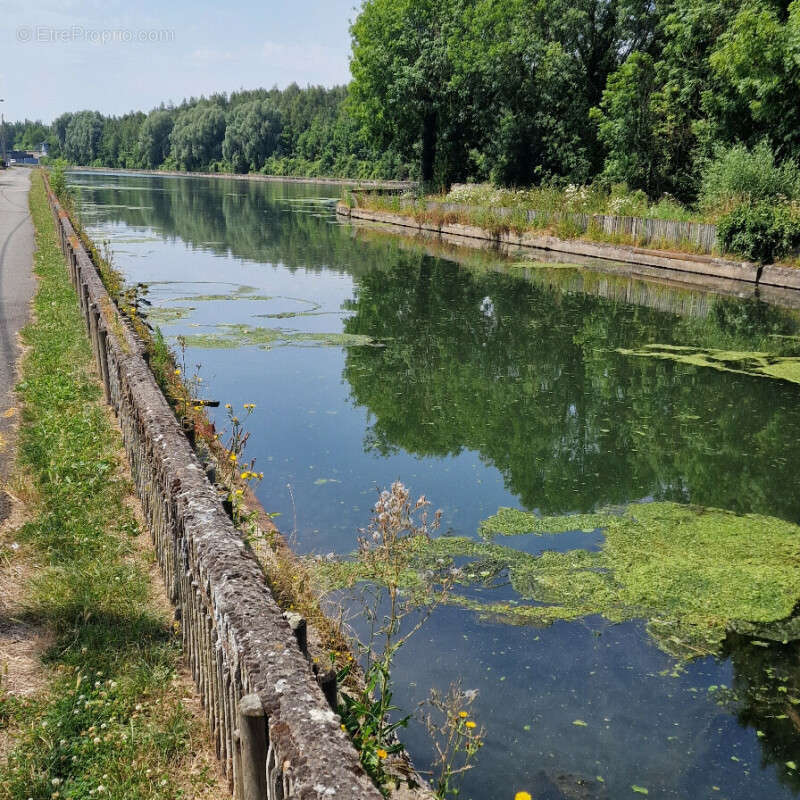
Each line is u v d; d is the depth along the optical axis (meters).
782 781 3.71
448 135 41.16
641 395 10.29
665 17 31.25
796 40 20.34
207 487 3.69
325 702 2.23
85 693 3.40
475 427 8.97
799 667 4.61
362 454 7.95
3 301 11.96
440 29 39.94
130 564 4.56
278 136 113.06
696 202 26.84
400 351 12.47
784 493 7.26
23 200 33.31
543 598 5.33
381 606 5.10
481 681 4.37
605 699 4.27
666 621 5.07
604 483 7.46
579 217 27.08
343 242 29.39
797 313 16.06
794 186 21.33
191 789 2.96
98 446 6.22
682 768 3.77
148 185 76.75
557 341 13.35
